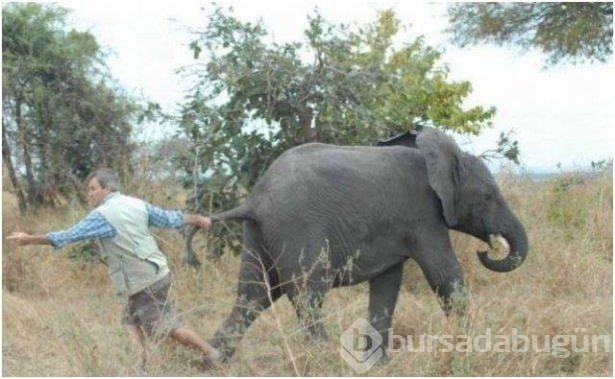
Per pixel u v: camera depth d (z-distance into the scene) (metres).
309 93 9.70
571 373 6.89
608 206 12.42
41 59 17.77
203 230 9.88
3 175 17.05
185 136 9.93
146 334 7.07
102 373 6.67
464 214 8.15
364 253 7.67
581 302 8.76
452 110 15.77
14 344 7.47
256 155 9.74
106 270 10.00
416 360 6.95
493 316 7.20
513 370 6.79
